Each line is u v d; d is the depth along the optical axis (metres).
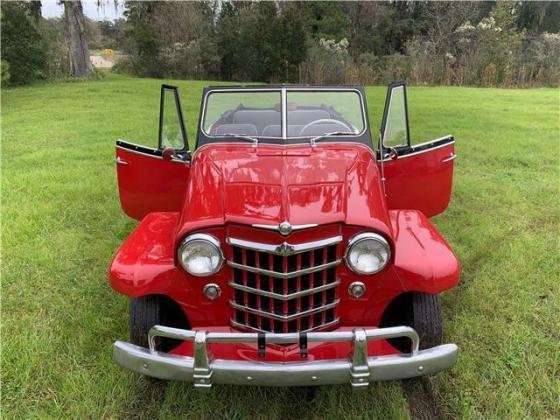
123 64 30.05
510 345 3.36
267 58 26.86
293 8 29.62
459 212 5.85
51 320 3.71
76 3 24.11
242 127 3.75
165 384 3.08
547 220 5.59
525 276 4.27
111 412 2.86
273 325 2.72
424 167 3.87
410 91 18.98
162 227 3.18
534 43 25.95
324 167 3.13
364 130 3.69
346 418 2.79
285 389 3.05
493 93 18.30
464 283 4.18
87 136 9.96
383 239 2.68
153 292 2.80
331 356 2.66
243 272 2.70
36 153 8.46
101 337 3.49
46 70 23.33
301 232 2.58
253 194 2.83
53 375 3.14
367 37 35.28
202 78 29.06
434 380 3.08
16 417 2.82
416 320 2.93
